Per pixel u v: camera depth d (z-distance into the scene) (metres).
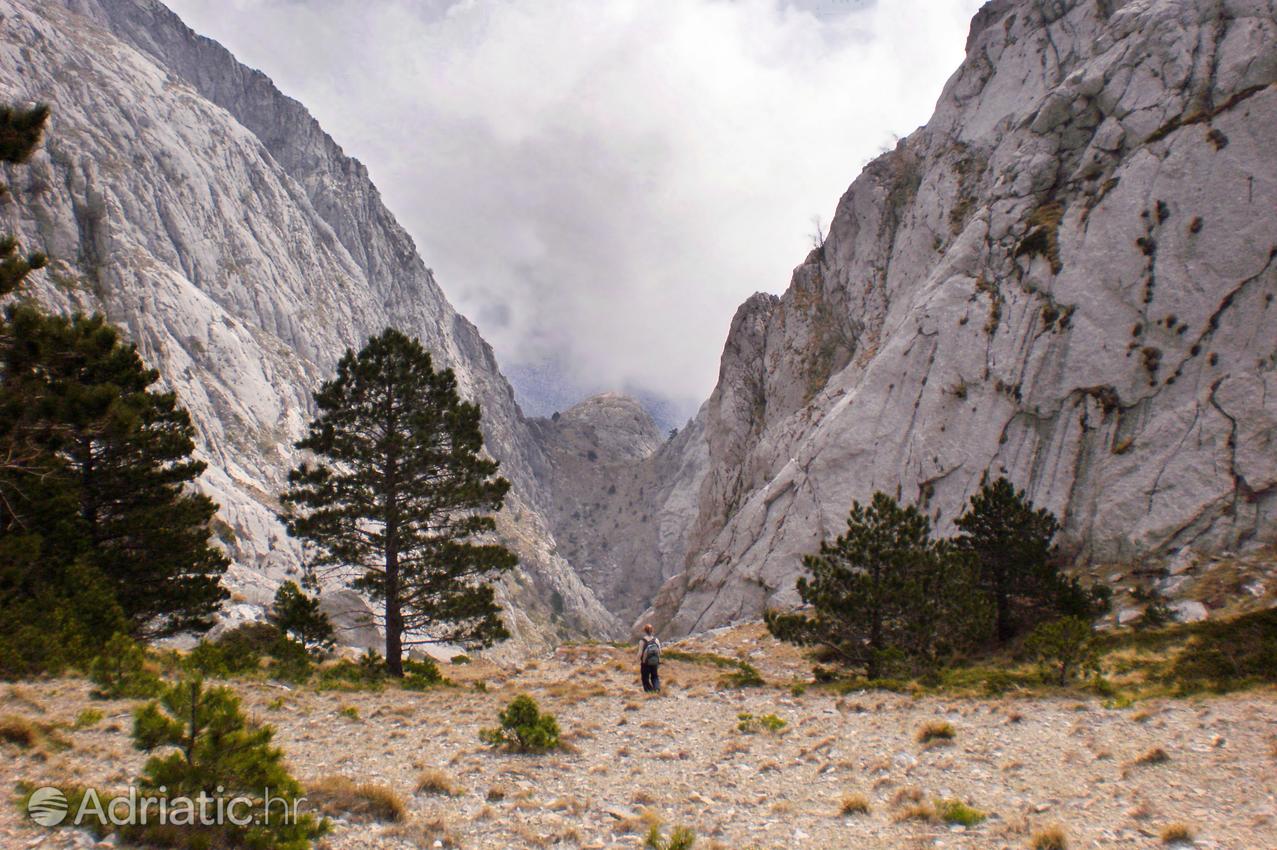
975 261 56.56
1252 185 45.53
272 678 23.23
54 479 24.05
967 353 53.34
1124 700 19.23
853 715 19.92
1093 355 47.59
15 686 16.50
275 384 148.25
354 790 10.99
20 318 21.25
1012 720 17.88
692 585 67.88
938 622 28.28
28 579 22.44
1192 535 39.97
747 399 97.69
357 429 30.34
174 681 18.94
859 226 85.69
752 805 12.06
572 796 12.28
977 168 70.50
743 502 79.44
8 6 149.38
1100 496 43.97
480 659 43.31
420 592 29.84
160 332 126.00
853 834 10.52
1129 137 52.28
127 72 172.75
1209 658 21.97
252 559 95.69
